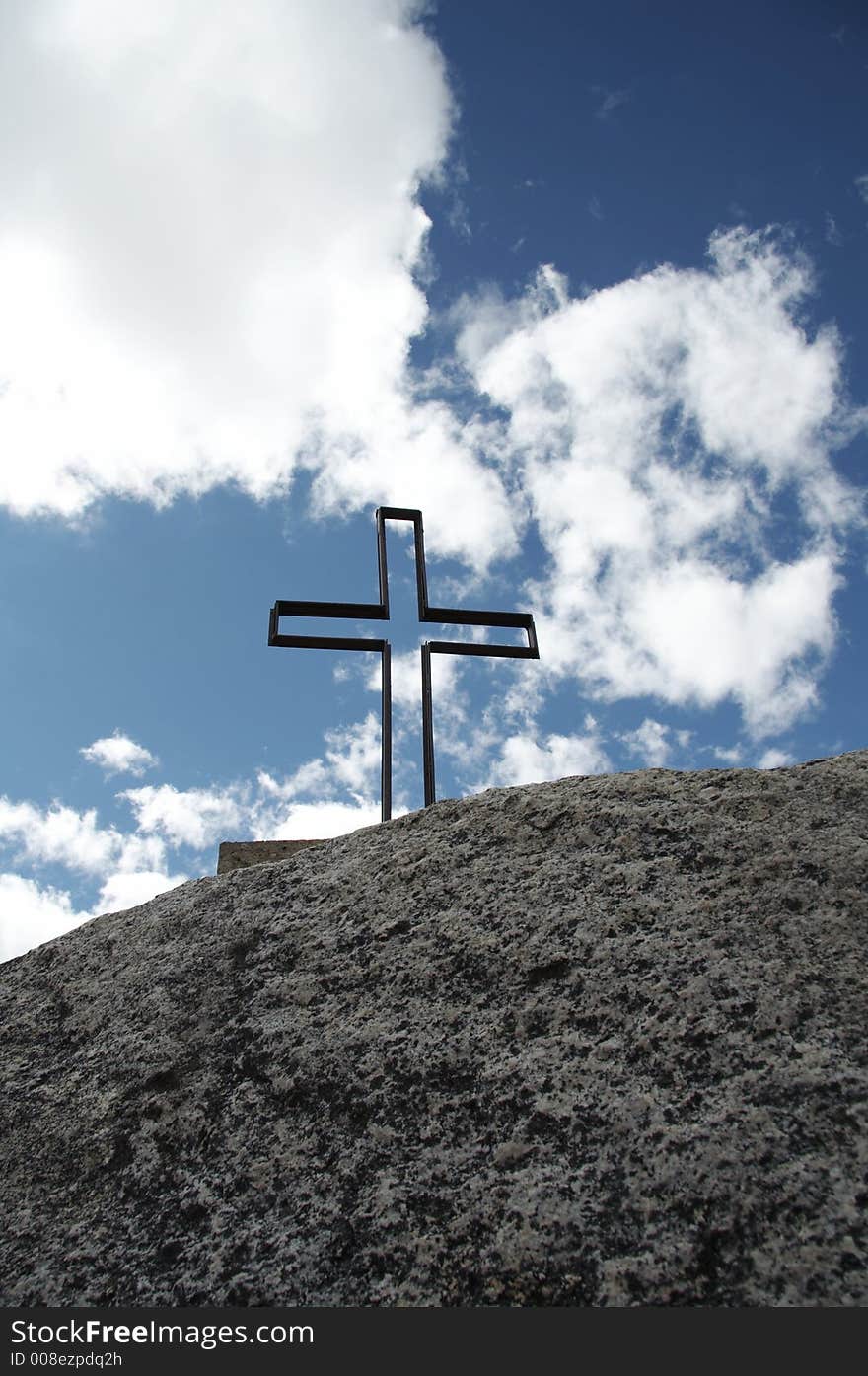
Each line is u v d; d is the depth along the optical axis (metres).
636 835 1.97
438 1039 1.67
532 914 1.85
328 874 2.20
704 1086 1.44
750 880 1.77
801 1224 1.23
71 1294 1.43
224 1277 1.40
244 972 1.96
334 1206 1.45
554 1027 1.62
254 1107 1.66
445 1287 1.31
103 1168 1.64
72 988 2.12
